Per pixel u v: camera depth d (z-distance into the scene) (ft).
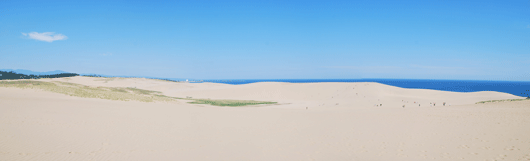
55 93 109.09
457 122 50.39
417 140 36.63
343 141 37.50
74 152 28.09
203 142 36.27
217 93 269.03
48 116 47.09
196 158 28.35
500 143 32.76
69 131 37.24
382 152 31.17
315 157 29.60
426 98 202.69
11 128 36.04
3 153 25.99
